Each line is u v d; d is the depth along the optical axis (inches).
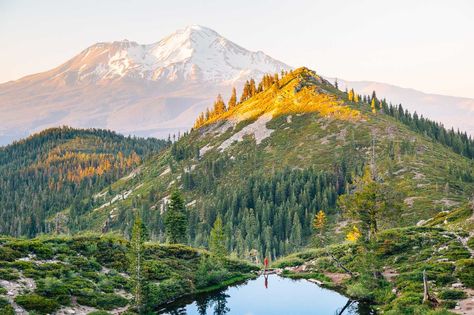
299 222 5570.9
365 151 7234.3
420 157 6550.2
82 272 2137.1
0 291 1675.7
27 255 2134.6
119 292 2070.6
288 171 7224.4
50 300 1722.4
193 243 6117.1
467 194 5073.8
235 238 5851.4
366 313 1910.7
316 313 1983.3
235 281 2679.6
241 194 7071.9
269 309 2080.5
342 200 2802.7
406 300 1800.0
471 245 2306.8
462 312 1588.3
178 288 2346.2
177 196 3614.7
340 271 2605.8
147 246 2869.1
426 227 2871.6
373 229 2674.7
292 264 3061.0
